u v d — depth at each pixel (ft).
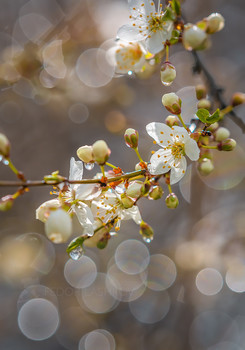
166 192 21.95
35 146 23.22
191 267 19.92
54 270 20.52
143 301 20.65
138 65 10.31
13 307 20.08
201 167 8.57
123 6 20.44
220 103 10.68
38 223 21.26
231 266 19.88
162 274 20.67
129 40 9.58
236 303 20.49
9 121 22.54
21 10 22.33
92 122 22.20
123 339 19.97
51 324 20.26
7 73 17.43
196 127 9.07
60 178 7.02
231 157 20.90
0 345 19.51
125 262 21.38
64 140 23.25
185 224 21.22
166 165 7.84
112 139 23.29
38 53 17.60
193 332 19.95
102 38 19.75
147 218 22.35
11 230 21.17
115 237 21.72
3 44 21.89
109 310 20.63
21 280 20.03
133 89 22.41
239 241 20.42
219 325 20.43
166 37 9.42
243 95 10.05
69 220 6.68
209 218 20.90
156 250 21.33
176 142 7.98
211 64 23.48
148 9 9.53
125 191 7.88
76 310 20.56
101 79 19.97
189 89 21.35
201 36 9.35
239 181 20.84
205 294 20.04
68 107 21.61
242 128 10.77
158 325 19.99
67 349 19.84
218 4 24.48
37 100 20.63
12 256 20.07
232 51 24.76
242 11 25.50
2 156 6.78
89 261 21.12
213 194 21.39
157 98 22.74
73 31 19.43
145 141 22.06
